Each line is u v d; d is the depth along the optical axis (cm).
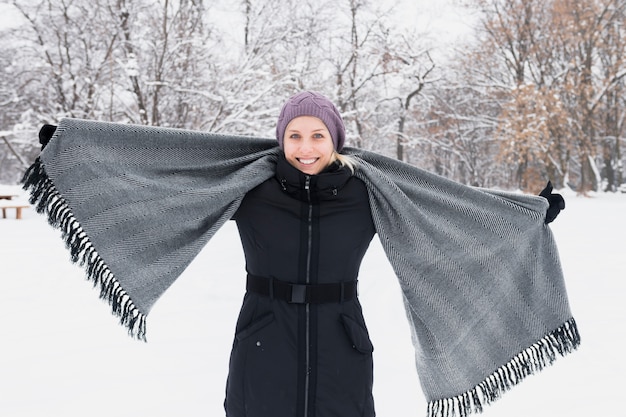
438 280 207
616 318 467
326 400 182
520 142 2506
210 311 489
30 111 1591
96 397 312
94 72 1661
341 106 2378
